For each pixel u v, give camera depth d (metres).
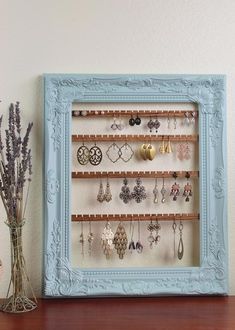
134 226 1.47
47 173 1.42
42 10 1.46
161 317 1.26
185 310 1.32
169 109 1.47
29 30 1.46
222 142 1.46
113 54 1.47
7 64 1.46
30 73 1.46
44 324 1.21
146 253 1.47
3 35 1.46
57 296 1.41
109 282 1.42
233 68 1.48
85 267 1.44
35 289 1.45
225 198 1.45
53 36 1.46
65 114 1.43
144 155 1.45
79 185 1.46
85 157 1.46
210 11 1.48
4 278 1.44
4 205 1.34
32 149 1.46
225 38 1.48
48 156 1.42
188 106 1.47
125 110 1.47
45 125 1.42
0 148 1.38
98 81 1.44
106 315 1.27
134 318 1.25
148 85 1.46
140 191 1.45
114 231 1.46
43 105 1.44
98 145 1.47
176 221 1.47
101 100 1.45
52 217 1.42
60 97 1.43
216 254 1.45
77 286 1.41
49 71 1.46
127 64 1.47
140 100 1.46
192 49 1.48
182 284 1.43
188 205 1.47
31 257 1.45
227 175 1.48
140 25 1.47
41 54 1.46
